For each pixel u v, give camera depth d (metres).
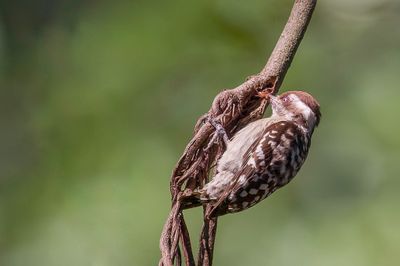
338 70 15.58
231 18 14.80
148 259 13.33
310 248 14.06
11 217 14.07
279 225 14.37
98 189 13.73
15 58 15.30
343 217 14.40
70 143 14.32
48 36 15.12
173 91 14.55
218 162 10.28
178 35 14.55
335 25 16.08
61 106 14.61
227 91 10.48
